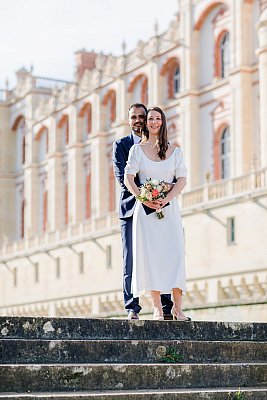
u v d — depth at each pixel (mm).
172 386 12758
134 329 14125
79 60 101438
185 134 72625
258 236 55031
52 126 97438
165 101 77562
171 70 77062
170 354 13547
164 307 16703
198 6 71812
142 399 11750
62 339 13648
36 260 87500
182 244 15594
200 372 12961
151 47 78625
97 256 75562
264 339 15109
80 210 91812
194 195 61250
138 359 13352
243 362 13969
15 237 108562
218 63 70312
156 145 15758
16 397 11125
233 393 12258
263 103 59656
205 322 14648
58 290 82438
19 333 13445
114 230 72625
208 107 71125
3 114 109688
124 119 83562
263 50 59875
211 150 70500
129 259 16781
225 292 58312
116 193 86812
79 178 92062
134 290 15391
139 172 15773
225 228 57969
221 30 69750
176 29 75188
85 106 91625
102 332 13930
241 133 65500
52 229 95688
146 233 15406
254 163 56625
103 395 11539
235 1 66625
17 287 91562
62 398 11305
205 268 59594
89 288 76625
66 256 81062
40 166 102375
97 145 87938
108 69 86625
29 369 12031
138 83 82438
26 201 103438
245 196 55844
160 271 15352
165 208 15469
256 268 55031
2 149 109562
